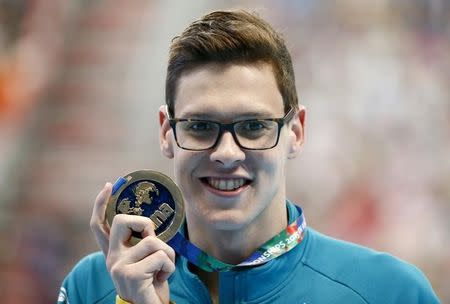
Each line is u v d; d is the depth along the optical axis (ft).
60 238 110.01
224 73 24.63
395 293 26.78
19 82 129.70
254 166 24.75
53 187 116.88
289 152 27.09
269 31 25.85
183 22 140.36
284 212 27.40
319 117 121.29
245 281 26.48
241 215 24.91
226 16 25.76
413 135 119.44
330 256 27.81
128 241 24.88
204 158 24.70
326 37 133.69
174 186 25.31
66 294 29.32
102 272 28.81
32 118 125.70
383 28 134.31
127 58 135.85
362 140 118.21
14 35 135.95
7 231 110.52
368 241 107.24
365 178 113.09
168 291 24.93
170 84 25.85
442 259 105.19
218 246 26.68
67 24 140.77
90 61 135.33
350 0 136.56
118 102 129.39
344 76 127.24
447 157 116.57
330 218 109.50
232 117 24.45
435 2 134.62
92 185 116.98
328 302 26.61
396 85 124.67
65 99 129.59
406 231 107.86
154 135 124.57
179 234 26.84
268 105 24.82
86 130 125.08
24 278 105.70
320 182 112.47
